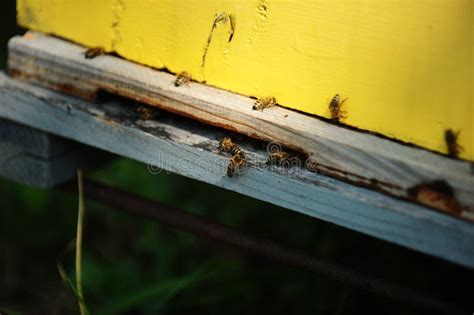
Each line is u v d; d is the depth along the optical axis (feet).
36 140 1.94
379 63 1.56
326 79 1.62
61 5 1.88
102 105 1.84
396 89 1.55
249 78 1.70
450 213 1.50
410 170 1.52
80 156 2.03
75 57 1.85
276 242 1.91
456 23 1.47
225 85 1.73
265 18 1.65
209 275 2.24
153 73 1.79
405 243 1.53
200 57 1.74
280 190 1.64
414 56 1.52
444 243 1.50
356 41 1.57
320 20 1.59
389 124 1.57
